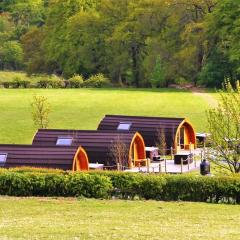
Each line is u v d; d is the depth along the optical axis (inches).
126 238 2427.4
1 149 4133.9
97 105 7327.8
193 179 3358.8
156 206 3166.8
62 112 6919.3
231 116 3929.6
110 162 4658.0
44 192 3417.8
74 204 3181.6
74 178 3400.6
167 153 5300.2
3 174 3435.0
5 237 2422.5
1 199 3297.2
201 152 4997.5
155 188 3378.4
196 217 2915.8
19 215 2915.8
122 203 3235.7
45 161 4047.7
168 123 5349.4
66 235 2465.6
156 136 5265.8
